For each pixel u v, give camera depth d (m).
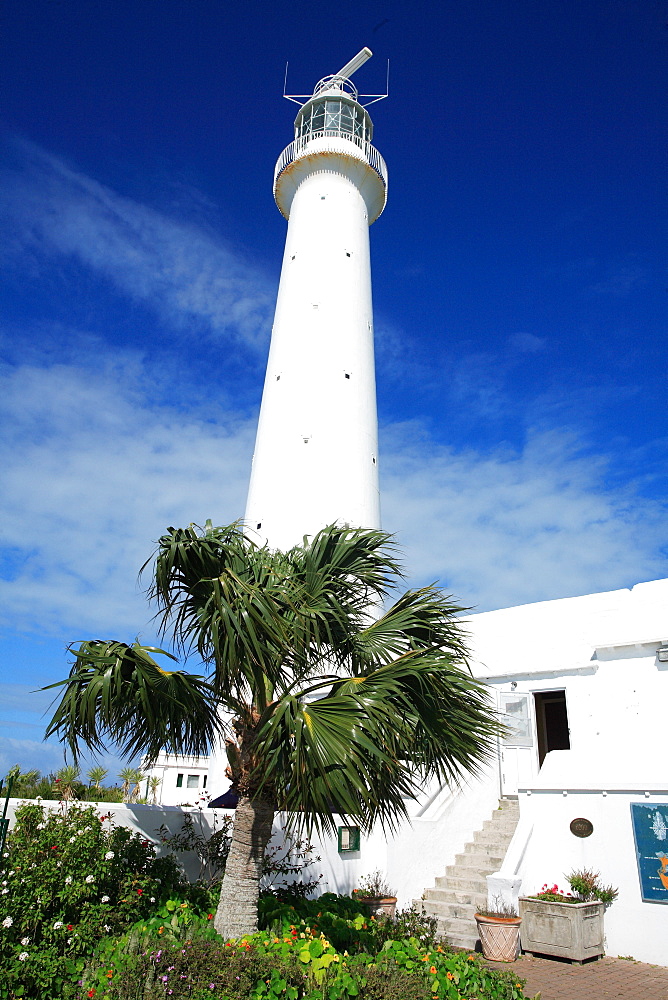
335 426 17.70
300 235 20.84
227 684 7.64
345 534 8.91
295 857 11.27
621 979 10.07
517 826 13.45
